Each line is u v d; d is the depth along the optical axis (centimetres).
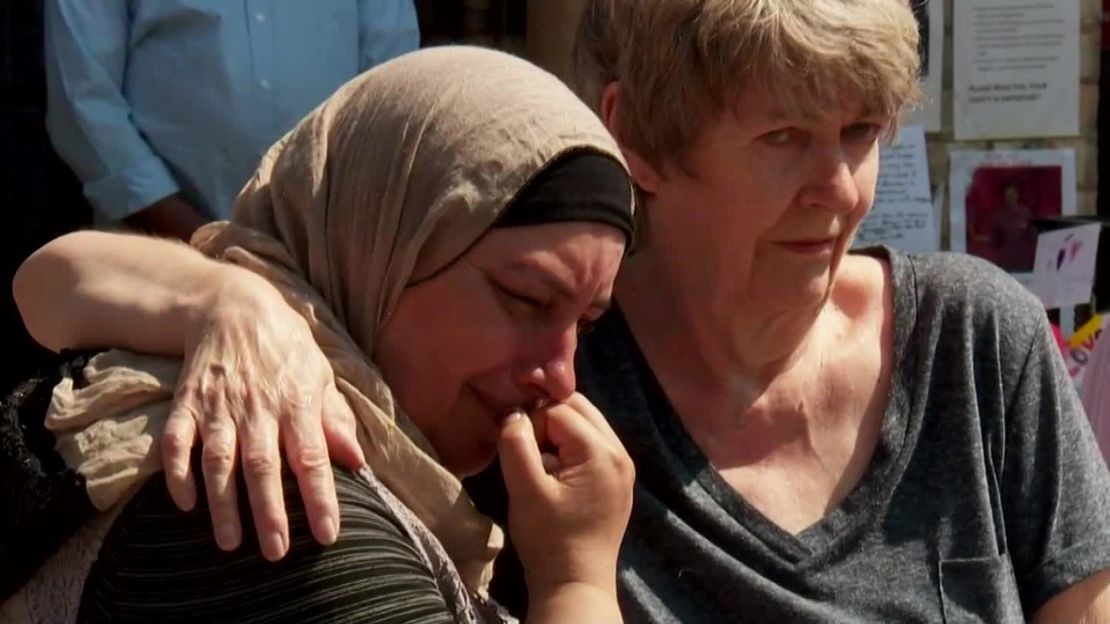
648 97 180
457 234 134
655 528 180
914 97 179
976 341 192
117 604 121
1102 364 261
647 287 193
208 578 119
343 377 135
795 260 181
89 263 145
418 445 139
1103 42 367
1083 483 193
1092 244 356
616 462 150
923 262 199
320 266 140
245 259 142
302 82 331
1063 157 370
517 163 134
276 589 118
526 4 402
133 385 130
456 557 142
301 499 121
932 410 190
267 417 124
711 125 178
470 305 136
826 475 188
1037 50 365
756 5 169
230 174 328
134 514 123
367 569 121
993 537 185
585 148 137
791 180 177
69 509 125
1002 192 370
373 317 138
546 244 135
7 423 137
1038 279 365
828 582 180
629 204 142
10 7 382
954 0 362
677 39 175
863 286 198
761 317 186
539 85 139
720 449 189
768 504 185
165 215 325
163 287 139
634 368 190
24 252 388
